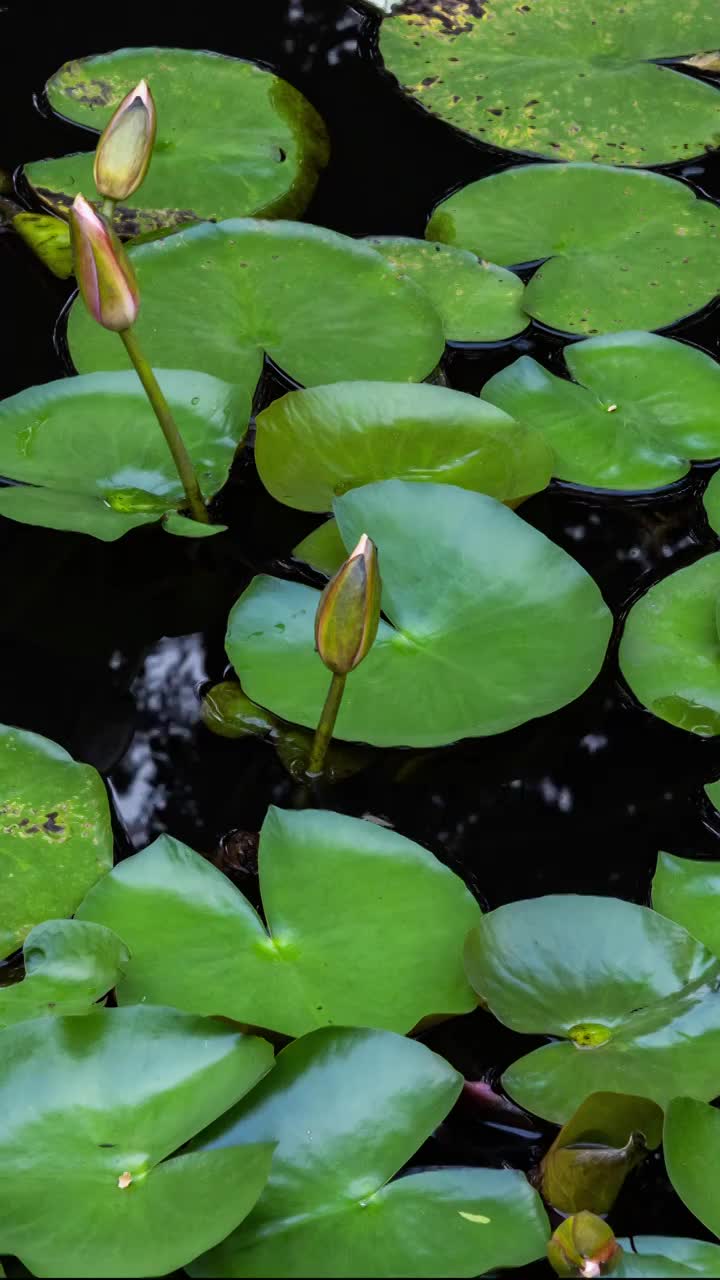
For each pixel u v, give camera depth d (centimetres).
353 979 205
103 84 253
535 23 262
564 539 228
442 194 248
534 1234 198
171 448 222
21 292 239
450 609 219
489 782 218
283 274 237
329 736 214
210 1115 199
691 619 221
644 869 214
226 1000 204
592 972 205
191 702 220
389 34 261
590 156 252
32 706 219
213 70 254
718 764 219
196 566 226
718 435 232
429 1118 200
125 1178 197
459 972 206
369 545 205
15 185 246
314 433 226
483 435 226
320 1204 198
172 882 208
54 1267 195
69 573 225
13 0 261
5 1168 198
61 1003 203
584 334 238
